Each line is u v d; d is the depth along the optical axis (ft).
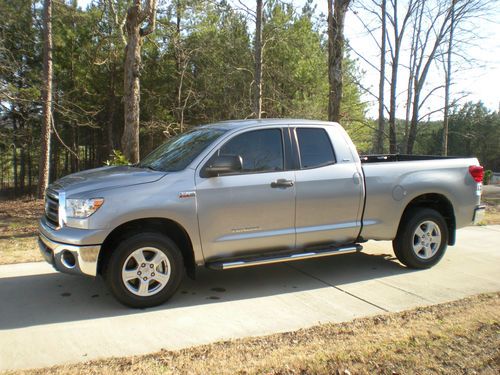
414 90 52.37
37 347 12.89
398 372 11.21
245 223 17.37
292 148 18.49
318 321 14.87
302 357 11.78
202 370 11.17
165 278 16.22
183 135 20.29
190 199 16.39
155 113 76.69
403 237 20.53
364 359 11.75
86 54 77.56
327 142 19.30
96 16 69.97
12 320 14.89
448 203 21.54
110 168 19.17
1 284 18.47
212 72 67.00
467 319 14.34
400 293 17.72
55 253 15.56
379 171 19.88
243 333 13.92
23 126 94.89
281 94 57.57
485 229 30.48
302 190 18.21
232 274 20.34
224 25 68.08
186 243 17.02
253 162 17.72
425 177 20.70
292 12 65.10
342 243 19.61
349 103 71.82
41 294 17.38
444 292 17.80
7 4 69.41
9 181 124.57
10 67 54.03
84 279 19.17
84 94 81.46
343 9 38.52
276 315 15.43
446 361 11.73
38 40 74.18
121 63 77.20
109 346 12.98
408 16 47.21
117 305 16.31
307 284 18.92
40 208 42.32
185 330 14.16
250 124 18.21
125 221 15.58
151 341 13.34
